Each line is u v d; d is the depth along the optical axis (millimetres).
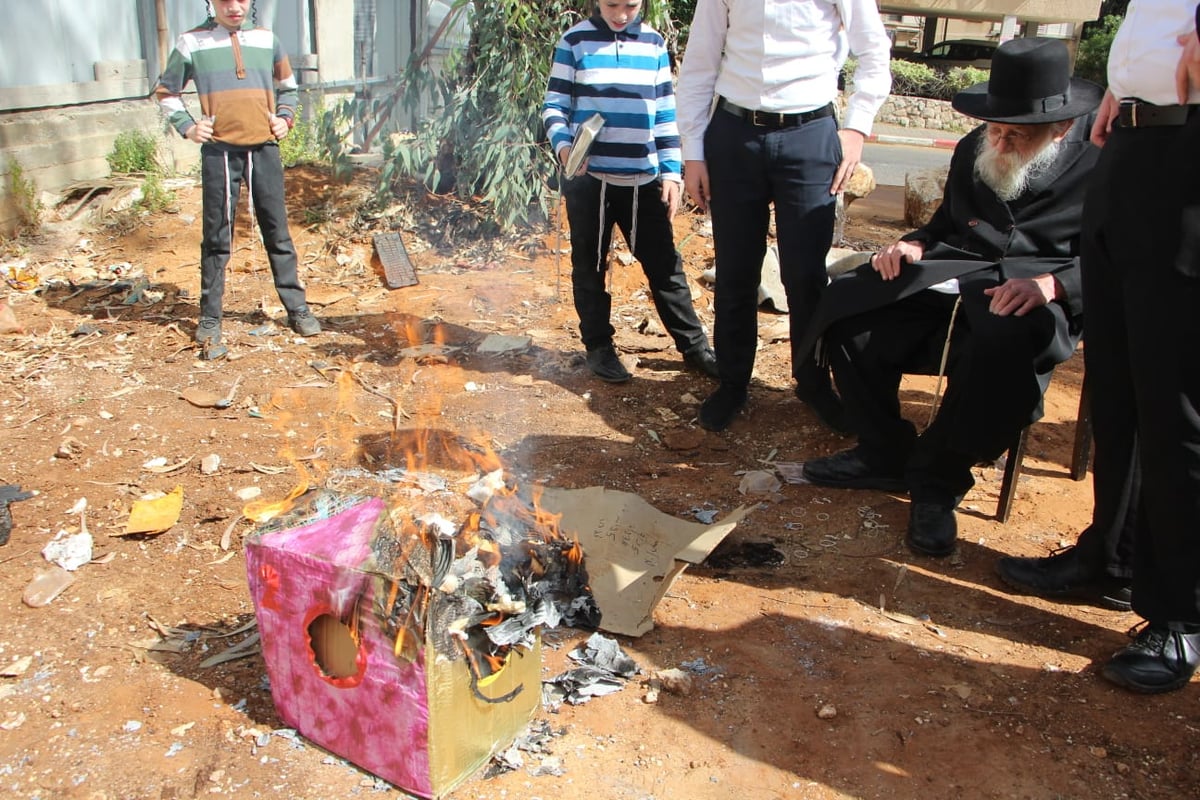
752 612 3225
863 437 3943
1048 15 17516
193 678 2844
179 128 4855
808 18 3867
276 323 5625
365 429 4398
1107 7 24984
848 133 4031
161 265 6363
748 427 4574
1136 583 2938
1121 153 2732
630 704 2791
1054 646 3100
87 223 6797
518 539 3059
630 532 3498
